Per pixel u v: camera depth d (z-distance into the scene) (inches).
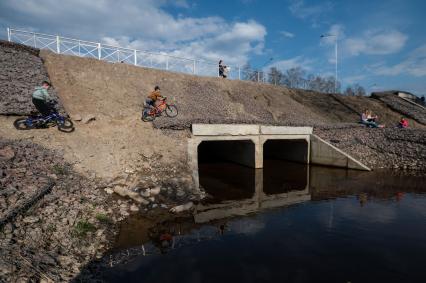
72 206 343.9
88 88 728.3
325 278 258.7
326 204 504.1
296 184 661.9
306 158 898.1
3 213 262.2
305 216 435.8
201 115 838.5
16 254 224.2
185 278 255.1
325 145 851.4
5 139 433.7
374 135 929.5
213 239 346.0
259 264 283.0
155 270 268.1
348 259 294.7
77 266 252.4
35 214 291.6
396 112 1346.0
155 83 919.7
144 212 413.1
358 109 1323.8
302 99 1314.0
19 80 595.2
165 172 524.1
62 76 725.9
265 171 801.6
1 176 321.4
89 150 500.7
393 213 445.7
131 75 891.4
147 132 607.8
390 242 336.5
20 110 510.3
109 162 495.8
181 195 489.4
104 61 876.6
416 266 281.4
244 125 728.3
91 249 291.3
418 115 1309.1
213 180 687.1
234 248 319.6
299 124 903.7
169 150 580.4
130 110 696.4
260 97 1154.0
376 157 839.7
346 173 766.5
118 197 430.0
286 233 365.7
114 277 253.8
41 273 216.1
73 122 559.8
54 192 350.3
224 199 536.7
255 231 373.1
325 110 1272.1
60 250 264.1
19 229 258.2
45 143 470.3
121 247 316.2
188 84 1010.1
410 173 748.6
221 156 984.3
